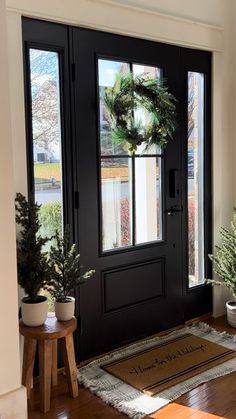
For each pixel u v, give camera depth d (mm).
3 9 2053
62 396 2629
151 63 3238
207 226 3742
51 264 2566
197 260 3752
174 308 3590
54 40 2744
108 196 3117
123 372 2881
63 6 2713
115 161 3125
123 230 3229
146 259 3367
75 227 2936
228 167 3805
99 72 2980
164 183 3420
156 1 3174
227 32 3656
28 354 2500
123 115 3088
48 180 2809
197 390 2670
